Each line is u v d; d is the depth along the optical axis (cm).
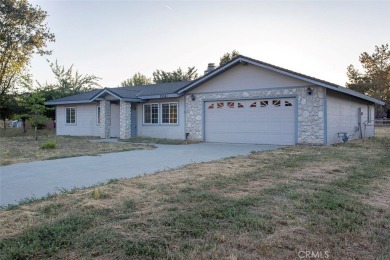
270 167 705
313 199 434
